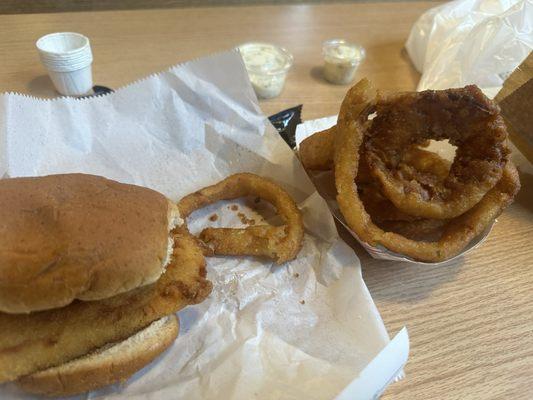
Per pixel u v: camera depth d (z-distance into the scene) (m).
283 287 0.26
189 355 0.22
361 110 0.26
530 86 0.33
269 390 0.20
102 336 0.20
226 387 0.21
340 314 0.24
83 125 0.28
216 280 0.26
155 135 0.31
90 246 0.19
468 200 0.26
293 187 0.31
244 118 0.31
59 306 0.19
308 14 0.58
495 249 0.30
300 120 0.36
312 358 0.22
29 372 0.19
